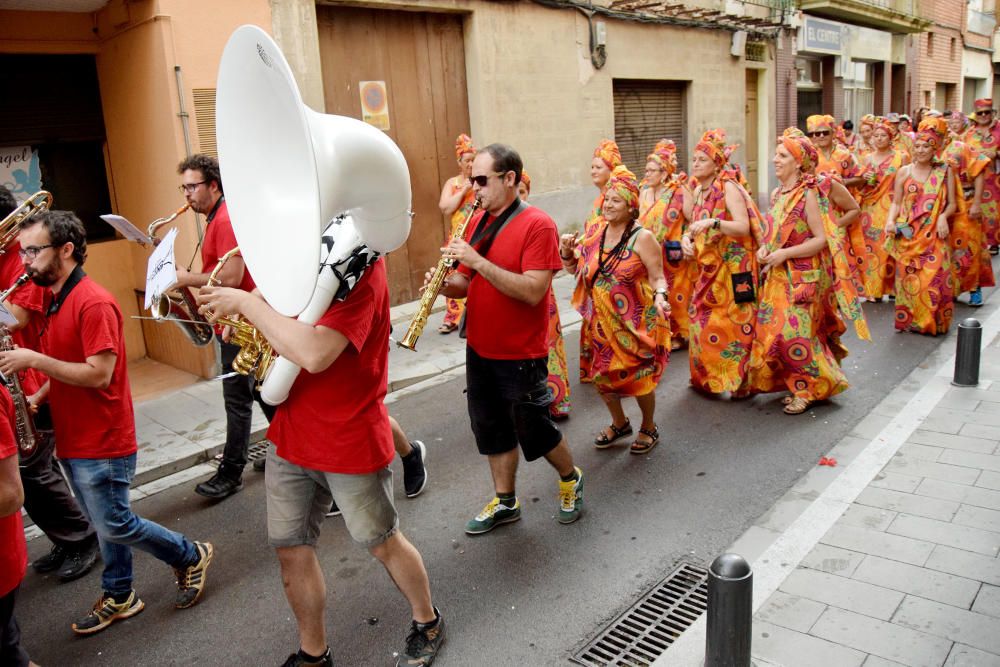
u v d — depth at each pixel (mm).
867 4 18797
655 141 13484
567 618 3418
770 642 3041
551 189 10969
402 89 9094
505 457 4121
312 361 2506
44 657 3381
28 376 3916
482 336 3809
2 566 2416
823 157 8953
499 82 9969
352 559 4012
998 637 2984
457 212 8164
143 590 3863
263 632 3479
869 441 5000
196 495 4914
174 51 6641
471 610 3510
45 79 7148
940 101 26828
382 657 3232
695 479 4676
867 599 3275
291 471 2818
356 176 2314
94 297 3223
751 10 15383
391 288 9320
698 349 5996
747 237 5672
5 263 3834
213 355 7062
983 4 29078
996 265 10805
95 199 7664
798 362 5547
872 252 9016
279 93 2236
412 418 6062
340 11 8383
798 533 3865
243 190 2447
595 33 11359
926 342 7309
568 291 10297
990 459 4527
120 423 3330
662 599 3529
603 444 5207
